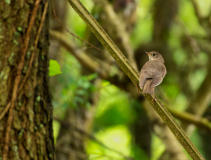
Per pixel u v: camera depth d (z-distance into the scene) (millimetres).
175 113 12547
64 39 11742
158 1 15633
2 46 4016
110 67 12289
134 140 17906
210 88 14422
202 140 17734
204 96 14500
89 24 4477
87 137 12352
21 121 4055
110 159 12305
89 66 11891
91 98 13273
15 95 3973
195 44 15172
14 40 4031
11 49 4027
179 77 16062
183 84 15492
